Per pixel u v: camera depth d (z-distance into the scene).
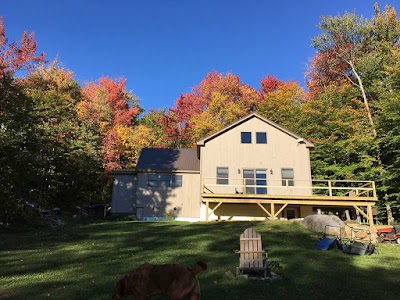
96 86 42.53
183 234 14.19
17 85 23.20
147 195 23.80
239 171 22.48
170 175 24.22
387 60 30.12
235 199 19.34
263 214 21.53
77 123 34.56
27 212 17.66
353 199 19.09
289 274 8.42
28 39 34.09
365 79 31.50
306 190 21.95
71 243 12.24
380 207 25.34
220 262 9.38
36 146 20.02
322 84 36.16
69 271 8.23
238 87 42.34
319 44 34.00
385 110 24.73
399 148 24.72
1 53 32.59
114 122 39.00
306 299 6.57
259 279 7.77
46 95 32.97
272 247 11.90
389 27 31.97
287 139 23.02
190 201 23.67
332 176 27.14
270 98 35.78
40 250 10.91
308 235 14.41
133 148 35.91
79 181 26.08
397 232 14.14
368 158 25.75
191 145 38.06
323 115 29.77
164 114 41.72
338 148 27.59
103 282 7.25
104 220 22.39
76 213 24.70
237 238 13.30
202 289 6.91
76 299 6.18
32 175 18.14
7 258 9.67
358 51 32.75
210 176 22.42
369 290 7.38
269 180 22.30
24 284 7.06
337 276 8.46
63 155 24.75
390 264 10.03
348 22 32.16
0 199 16.02
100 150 32.16
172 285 5.17
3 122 18.41
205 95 42.66
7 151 17.30
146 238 13.26
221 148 22.91
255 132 23.17
